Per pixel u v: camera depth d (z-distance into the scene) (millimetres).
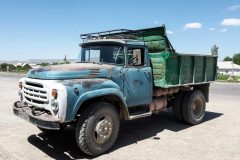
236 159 5043
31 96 5238
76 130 4996
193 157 5113
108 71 5547
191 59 7344
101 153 5234
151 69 6520
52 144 5781
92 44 6480
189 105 7461
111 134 5363
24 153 5211
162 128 7258
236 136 6516
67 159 4984
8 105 10336
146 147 5672
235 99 13148
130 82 5934
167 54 6383
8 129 6836
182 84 7090
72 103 4699
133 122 7934
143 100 6289
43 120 4719
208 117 8734
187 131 6957
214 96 14375
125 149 5543
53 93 4672
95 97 5168
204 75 7988
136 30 6883
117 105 5789
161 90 6941
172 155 5211
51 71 5008
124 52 5879
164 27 6941
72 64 6000
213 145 5824
